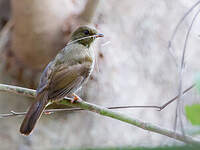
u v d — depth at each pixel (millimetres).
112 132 12508
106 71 12633
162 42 14086
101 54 12422
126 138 12398
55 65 7078
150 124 5801
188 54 13906
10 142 11750
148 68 13672
